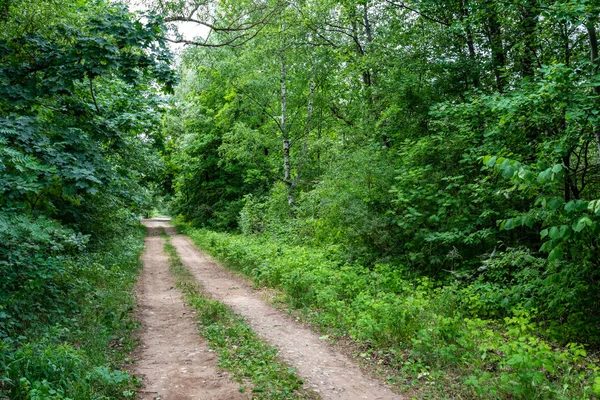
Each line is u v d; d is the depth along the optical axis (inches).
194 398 183.3
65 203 513.7
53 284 311.0
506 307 297.9
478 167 417.4
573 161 368.8
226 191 1328.7
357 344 265.9
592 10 266.5
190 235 1311.5
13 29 287.9
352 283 382.0
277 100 855.1
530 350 190.7
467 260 407.5
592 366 204.7
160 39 293.6
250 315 347.6
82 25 313.0
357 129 607.5
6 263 231.3
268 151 974.4
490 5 366.3
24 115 281.4
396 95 508.1
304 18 646.5
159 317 335.6
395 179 458.0
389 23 584.7
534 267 317.4
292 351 254.7
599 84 263.0
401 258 441.1
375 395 192.1
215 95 1180.5
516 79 390.3
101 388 181.5
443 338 248.1
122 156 395.2
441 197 418.6
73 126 297.3
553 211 220.5
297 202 792.3
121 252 641.6
